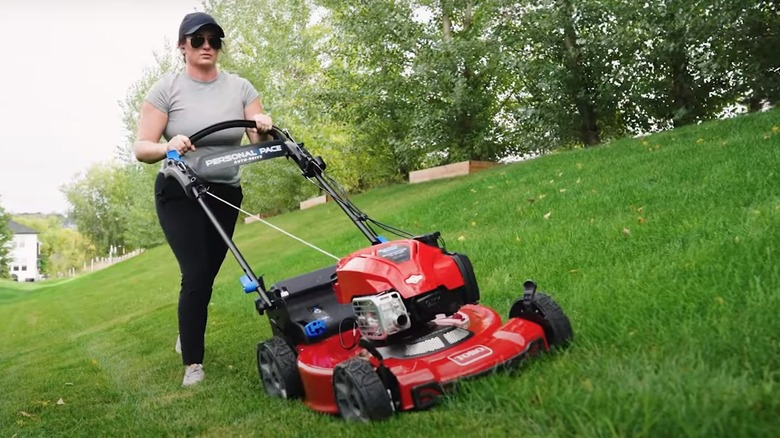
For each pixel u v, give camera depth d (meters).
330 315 4.24
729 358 3.00
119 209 46.75
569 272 5.62
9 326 17.25
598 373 3.13
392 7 20.97
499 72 20.50
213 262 5.36
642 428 2.45
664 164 9.65
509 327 3.56
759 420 2.40
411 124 21.72
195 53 5.16
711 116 16.88
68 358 8.87
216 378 5.24
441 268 3.57
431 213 12.37
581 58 17.11
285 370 4.09
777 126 10.30
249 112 5.48
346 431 3.17
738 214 5.77
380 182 28.70
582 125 17.72
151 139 5.11
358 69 24.47
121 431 4.15
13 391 6.66
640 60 16.09
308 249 13.83
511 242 7.44
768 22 14.41
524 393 3.00
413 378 3.18
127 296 18.56
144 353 7.84
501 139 21.78
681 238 5.58
